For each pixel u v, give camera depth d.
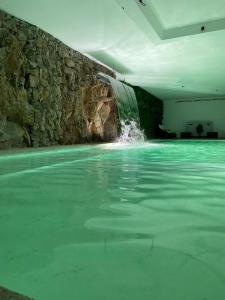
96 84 8.70
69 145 6.96
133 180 2.79
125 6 5.26
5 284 0.90
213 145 9.65
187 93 15.81
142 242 1.25
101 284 0.90
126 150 6.57
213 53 8.30
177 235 1.35
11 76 5.54
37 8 5.32
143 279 0.93
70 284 0.90
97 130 9.18
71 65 7.65
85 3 5.16
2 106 5.26
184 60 9.08
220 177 2.99
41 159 4.35
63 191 2.27
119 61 9.14
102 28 6.36
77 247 1.19
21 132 5.72
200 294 0.84
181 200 2.04
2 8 5.29
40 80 6.30
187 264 1.04
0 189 2.33
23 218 1.58
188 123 18.33
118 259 1.08
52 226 1.45
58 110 7.00
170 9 5.95
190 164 4.12
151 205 1.89
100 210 1.75
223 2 5.64
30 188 2.38
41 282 0.91
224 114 17.55
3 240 1.26
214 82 12.66
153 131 17.05
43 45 6.44
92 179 2.82
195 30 6.70
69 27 6.28
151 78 11.75
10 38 5.42
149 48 7.79
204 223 1.53
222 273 0.96
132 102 11.10
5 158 4.27
